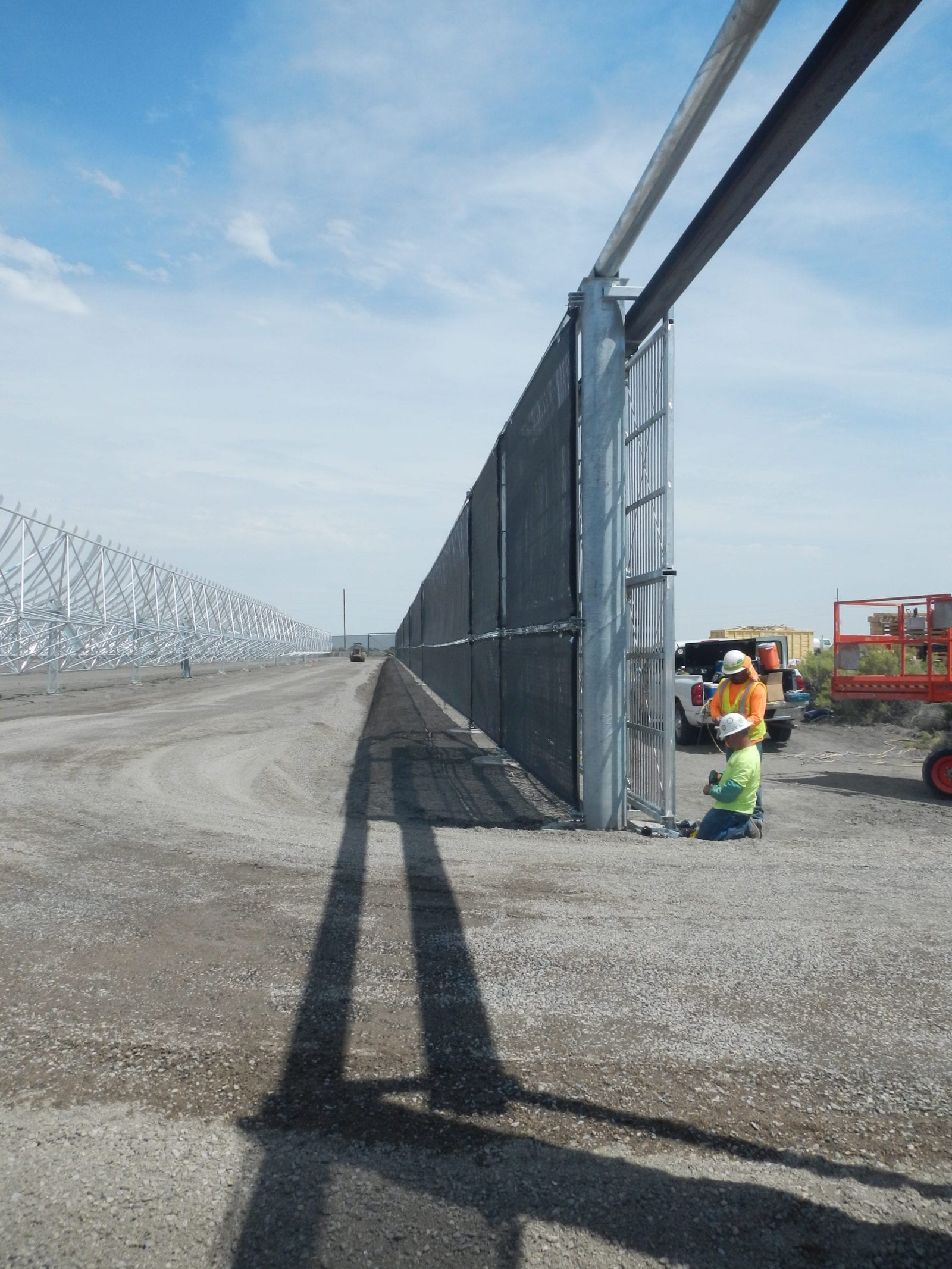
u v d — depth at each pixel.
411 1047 3.31
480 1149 2.65
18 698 28.12
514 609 11.86
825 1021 3.48
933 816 9.05
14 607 27.58
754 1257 2.21
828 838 7.71
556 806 9.20
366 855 6.32
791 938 4.38
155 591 41.50
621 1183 2.50
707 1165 2.58
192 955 4.29
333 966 4.13
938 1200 2.43
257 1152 2.65
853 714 18.55
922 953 4.17
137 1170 2.56
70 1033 3.45
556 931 4.54
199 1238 2.28
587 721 7.88
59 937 4.57
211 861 6.16
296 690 34.88
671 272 6.56
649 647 8.09
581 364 8.00
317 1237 2.28
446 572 24.11
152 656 42.53
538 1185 2.48
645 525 8.09
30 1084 3.06
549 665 9.33
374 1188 2.47
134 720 19.42
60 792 9.41
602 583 7.83
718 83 4.96
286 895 5.28
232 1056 3.25
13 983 3.96
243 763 12.41
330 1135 2.73
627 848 6.50
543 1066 3.15
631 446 8.52
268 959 4.23
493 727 14.09
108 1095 2.99
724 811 7.21
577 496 8.12
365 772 12.27
